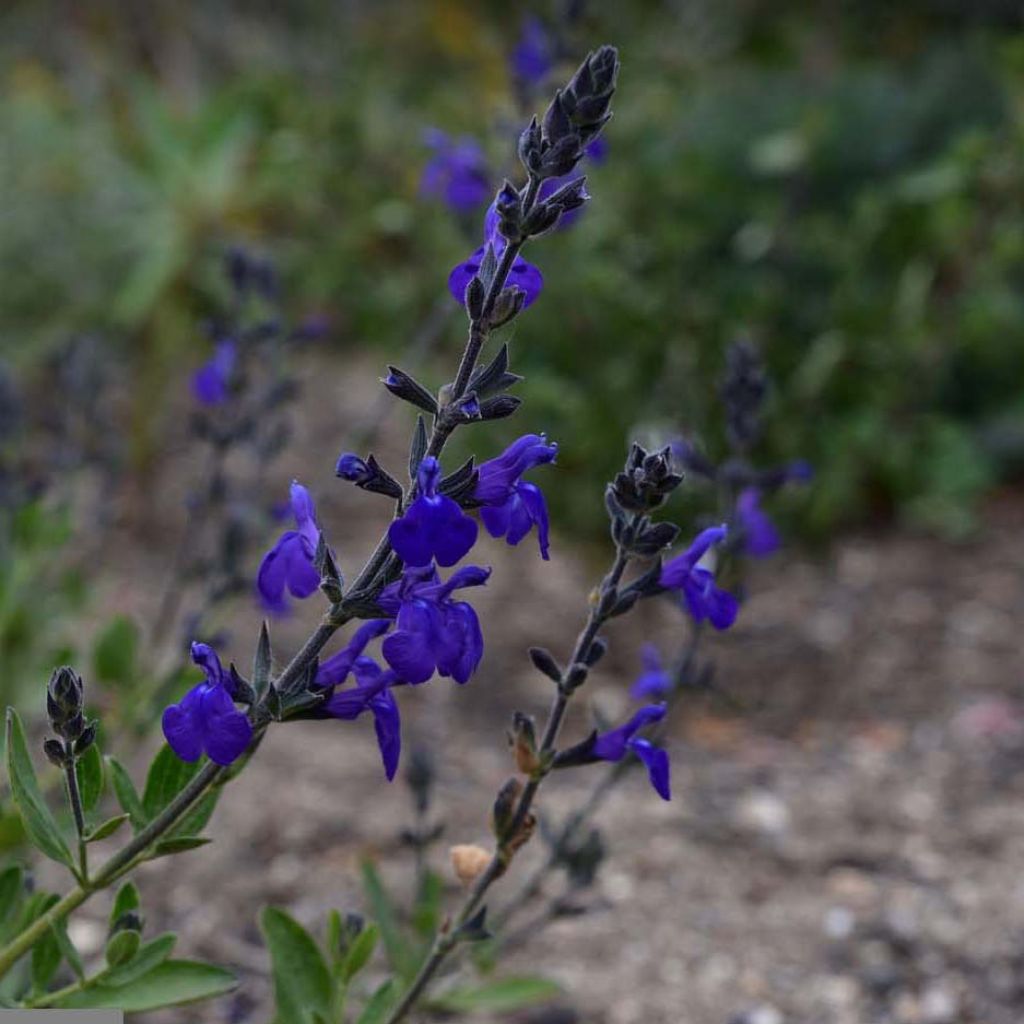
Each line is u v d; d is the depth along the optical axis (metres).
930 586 1.22
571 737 0.98
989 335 1.47
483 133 1.50
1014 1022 0.68
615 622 1.16
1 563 0.74
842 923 0.76
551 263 1.22
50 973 0.52
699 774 0.93
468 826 0.85
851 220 1.51
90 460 0.88
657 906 0.77
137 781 0.81
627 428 1.18
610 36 1.74
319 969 0.53
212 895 0.76
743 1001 0.70
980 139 1.35
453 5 2.15
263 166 1.69
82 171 1.65
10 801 0.58
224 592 0.67
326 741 0.96
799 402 1.28
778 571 1.25
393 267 1.56
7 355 1.45
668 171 1.43
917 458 1.36
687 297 1.28
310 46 2.21
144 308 1.48
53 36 2.35
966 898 0.78
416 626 0.43
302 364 1.63
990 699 1.04
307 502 0.46
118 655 0.65
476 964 0.60
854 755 0.96
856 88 1.64
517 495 0.44
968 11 2.49
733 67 2.17
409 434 1.48
